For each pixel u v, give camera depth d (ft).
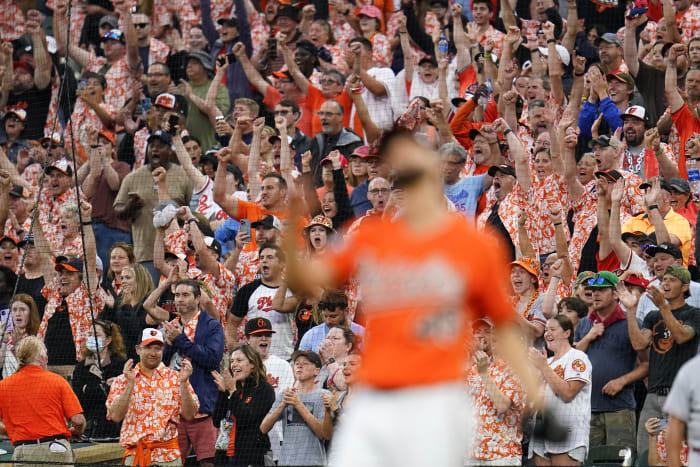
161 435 100.22
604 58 142.82
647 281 100.27
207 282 118.73
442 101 134.72
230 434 99.04
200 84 165.89
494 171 120.88
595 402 95.45
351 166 131.95
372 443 41.29
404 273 41.91
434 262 41.60
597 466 88.79
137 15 175.32
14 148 172.96
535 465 90.38
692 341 90.58
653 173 122.31
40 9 212.84
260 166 134.72
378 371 41.52
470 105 136.15
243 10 178.19
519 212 112.78
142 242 139.33
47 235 148.46
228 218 136.46
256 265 121.49
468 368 90.79
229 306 119.34
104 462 107.24
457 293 41.42
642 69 137.80
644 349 94.32
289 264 43.21
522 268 105.40
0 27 211.82
